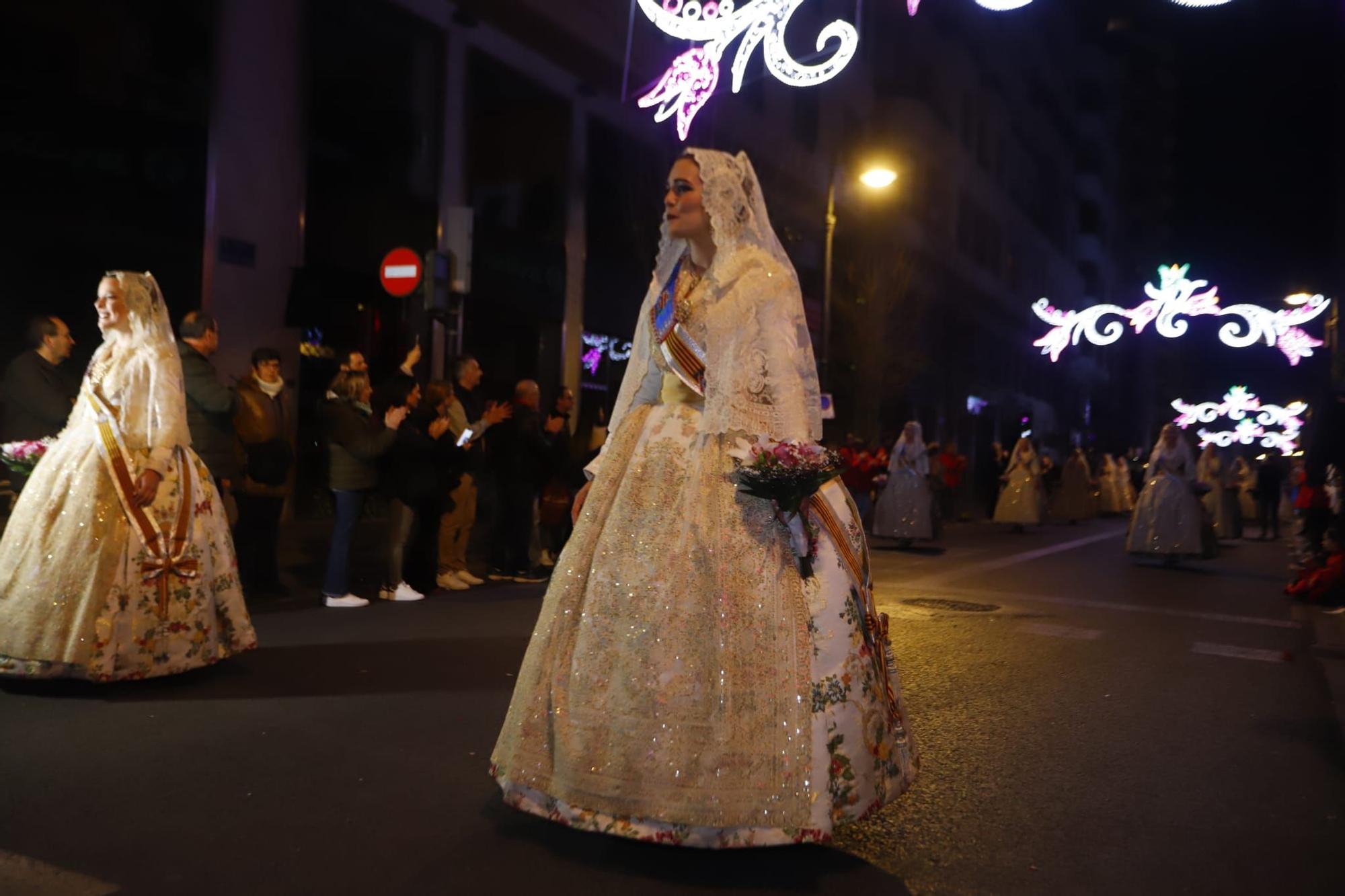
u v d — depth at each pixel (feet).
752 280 10.48
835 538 10.52
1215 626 26.35
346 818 11.11
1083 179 200.85
